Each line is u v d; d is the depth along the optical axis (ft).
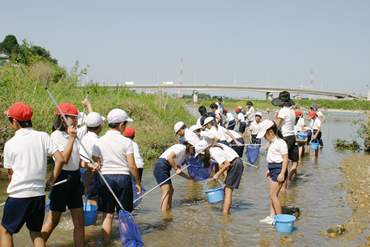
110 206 13.21
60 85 43.88
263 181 23.86
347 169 27.76
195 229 14.75
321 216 16.30
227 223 15.49
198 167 18.79
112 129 13.57
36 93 34.78
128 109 41.73
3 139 24.18
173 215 16.60
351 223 15.07
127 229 12.59
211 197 16.93
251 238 13.73
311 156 35.04
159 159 17.44
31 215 10.43
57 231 14.25
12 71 30.17
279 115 22.18
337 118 107.04
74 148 12.01
